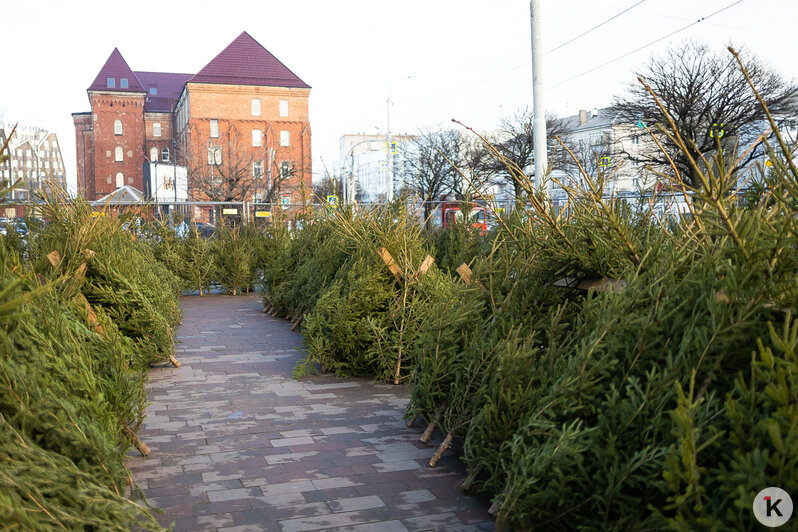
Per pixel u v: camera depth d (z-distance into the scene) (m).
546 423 3.79
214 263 17.70
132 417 5.25
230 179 40.22
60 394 3.85
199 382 7.96
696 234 4.11
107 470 3.63
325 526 4.15
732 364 3.15
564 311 4.91
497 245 5.91
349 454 5.49
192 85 70.38
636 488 3.32
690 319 3.44
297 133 73.56
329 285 10.70
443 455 5.48
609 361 3.73
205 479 4.91
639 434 3.32
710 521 2.50
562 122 48.25
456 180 43.94
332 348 8.27
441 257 11.91
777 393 2.46
